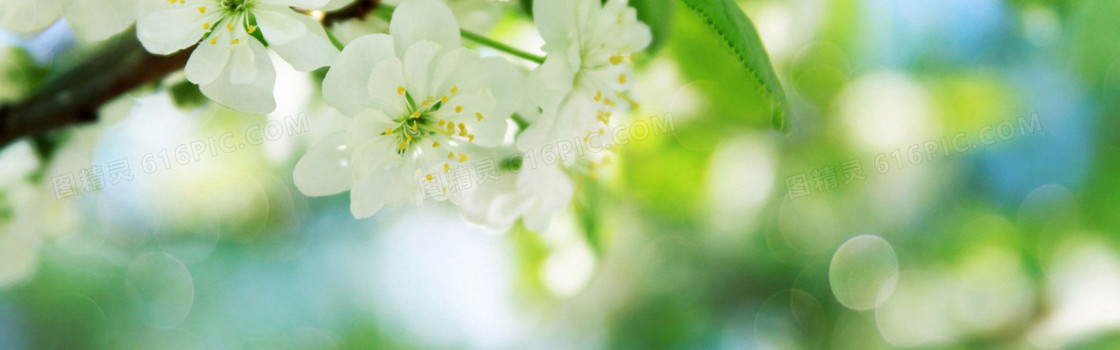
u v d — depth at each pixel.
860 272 0.57
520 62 0.31
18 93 0.31
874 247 0.55
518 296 0.37
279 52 0.28
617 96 0.32
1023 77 0.43
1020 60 0.42
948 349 0.53
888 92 0.42
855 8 0.40
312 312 0.72
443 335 0.66
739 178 0.39
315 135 0.32
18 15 0.29
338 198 0.66
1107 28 0.40
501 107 0.30
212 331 0.73
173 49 0.28
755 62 0.29
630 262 0.56
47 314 0.70
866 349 0.60
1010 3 0.37
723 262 0.58
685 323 0.62
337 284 0.71
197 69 0.29
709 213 0.40
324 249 0.68
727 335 0.63
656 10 0.31
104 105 0.30
